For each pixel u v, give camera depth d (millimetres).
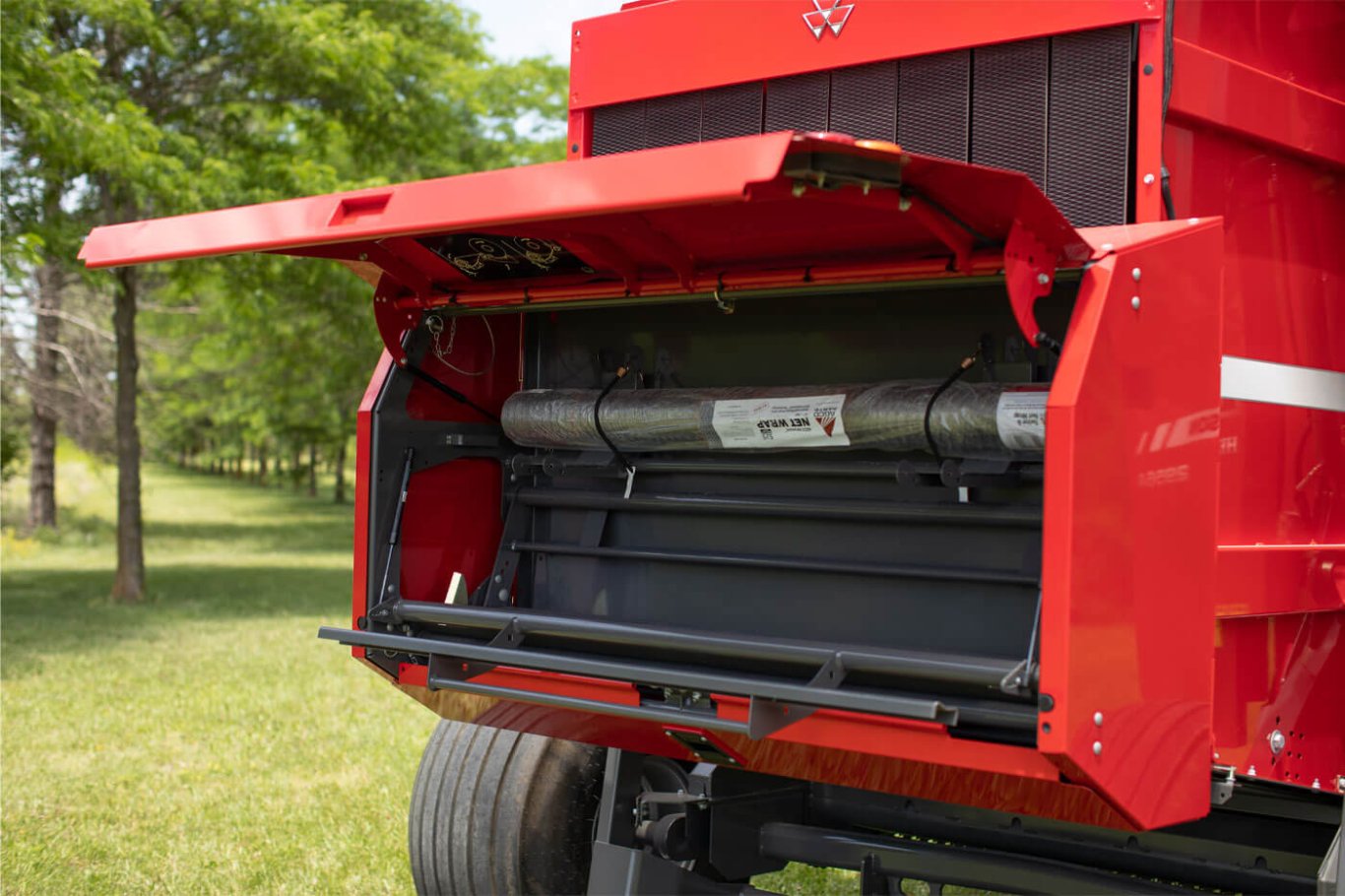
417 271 3756
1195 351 2832
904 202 2568
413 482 3877
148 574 21016
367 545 3750
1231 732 3062
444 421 3967
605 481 4000
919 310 3357
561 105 21859
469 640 3695
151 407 29703
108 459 22734
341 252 3576
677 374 3848
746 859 3969
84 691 10055
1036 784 2732
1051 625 2512
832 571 3445
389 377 3816
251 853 5828
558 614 3633
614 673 3090
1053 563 2518
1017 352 3166
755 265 3268
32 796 6824
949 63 3373
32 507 29297
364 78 15883
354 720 8930
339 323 17328
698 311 3803
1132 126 3070
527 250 3490
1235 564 3041
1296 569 3254
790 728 2992
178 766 7523
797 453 3551
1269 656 3201
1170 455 2756
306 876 5480
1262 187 3332
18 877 5422
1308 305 3439
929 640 3297
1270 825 3451
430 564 3918
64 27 15195
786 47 3664
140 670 11172
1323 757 3385
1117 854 3600
